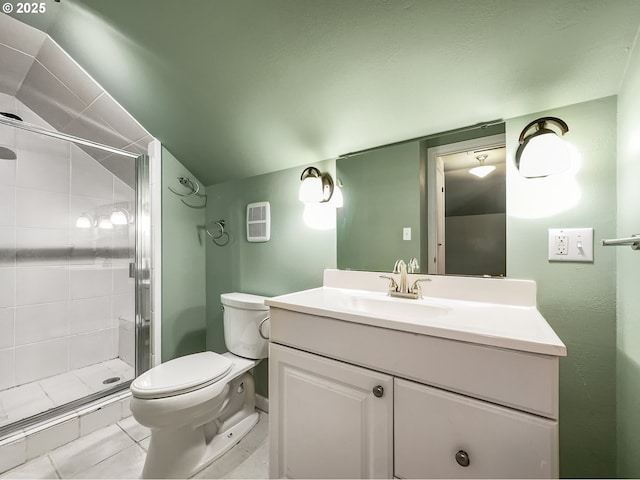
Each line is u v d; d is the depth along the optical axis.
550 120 0.92
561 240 0.97
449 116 1.13
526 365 0.63
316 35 1.00
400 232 1.31
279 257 1.74
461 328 0.71
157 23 1.12
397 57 0.98
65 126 1.98
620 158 0.86
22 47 1.45
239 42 1.09
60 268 2.00
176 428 1.20
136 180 1.90
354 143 1.39
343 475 0.88
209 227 2.16
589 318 0.93
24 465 1.28
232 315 1.67
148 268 1.89
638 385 0.75
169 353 1.94
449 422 0.71
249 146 1.63
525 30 0.81
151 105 1.57
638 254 0.74
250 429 1.56
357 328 0.87
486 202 1.11
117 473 1.24
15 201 1.83
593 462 0.92
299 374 0.99
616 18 0.73
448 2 0.81
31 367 1.88
